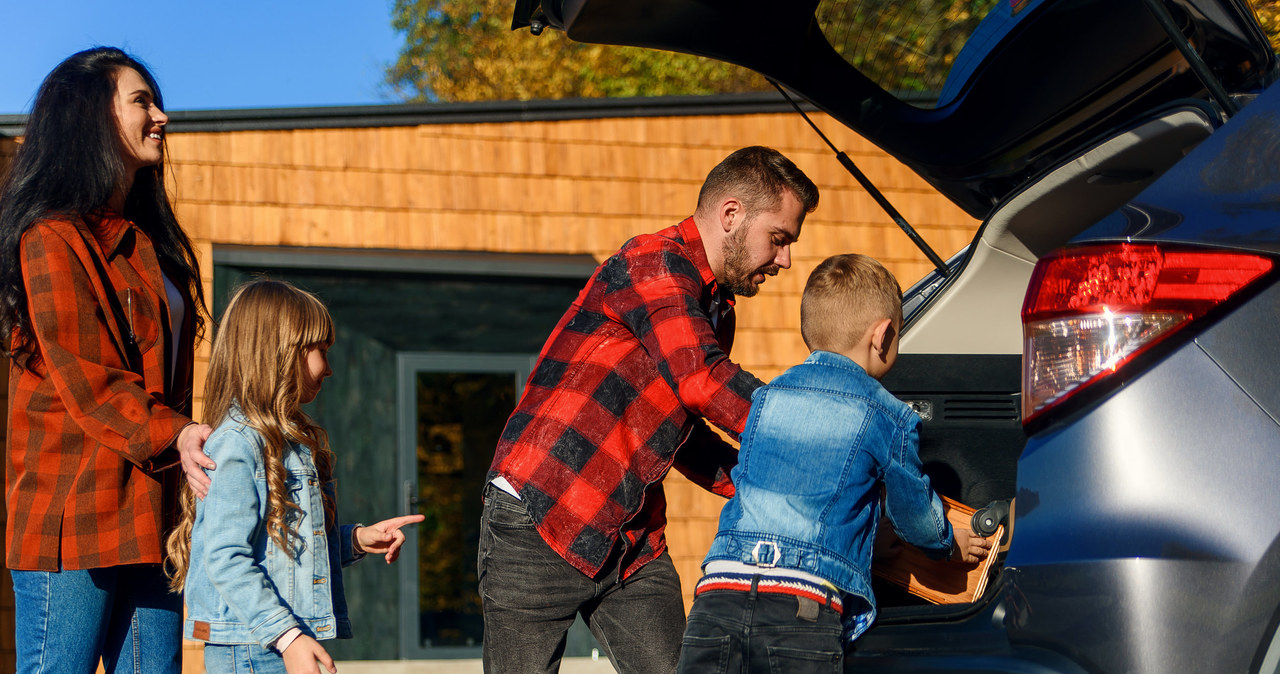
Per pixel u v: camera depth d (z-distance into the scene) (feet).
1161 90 8.66
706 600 7.13
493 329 26.43
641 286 8.39
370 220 25.43
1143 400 5.73
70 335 8.13
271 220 24.93
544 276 26.12
